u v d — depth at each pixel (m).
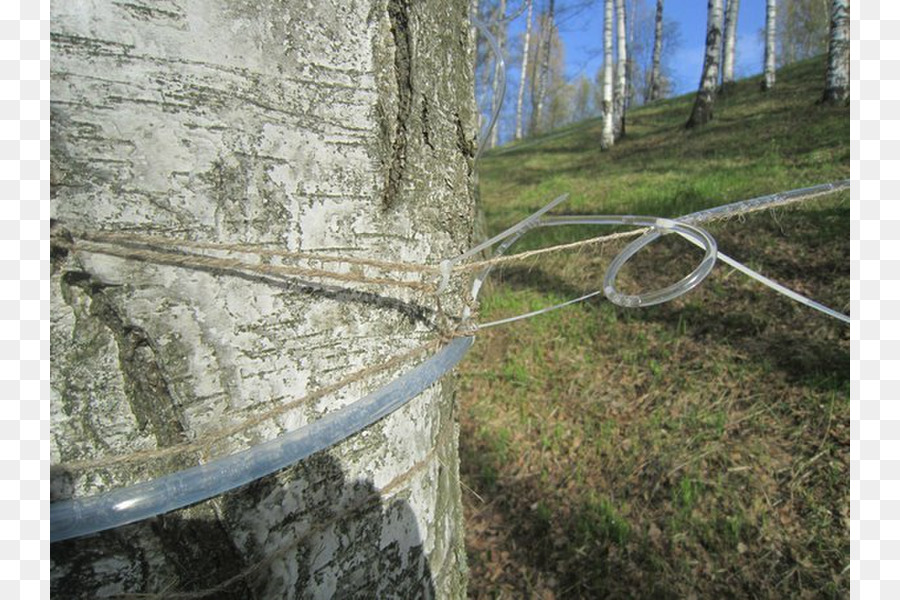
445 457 1.20
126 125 0.66
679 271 4.78
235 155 0.73
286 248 0.79
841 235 4.40
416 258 0.98
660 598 2.31
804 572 2.31
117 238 0.67
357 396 0.91
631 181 7.87
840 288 3.85
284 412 0.83
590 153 12.62
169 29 0.66
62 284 0.66
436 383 1.13
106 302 0.69
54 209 0.64
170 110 0.68
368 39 0.84
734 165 7.13
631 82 31.08
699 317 4.10
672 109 15.75
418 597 1.11
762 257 4.54
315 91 0.79
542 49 25.91
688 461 2.94
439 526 1.17
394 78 0.88
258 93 0.74
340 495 0.92
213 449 0.77
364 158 0.86
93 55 0.63
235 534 0.81
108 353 0.70
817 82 11.48
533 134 22.50
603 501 2.78
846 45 8.61
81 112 0.64
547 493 2.99
